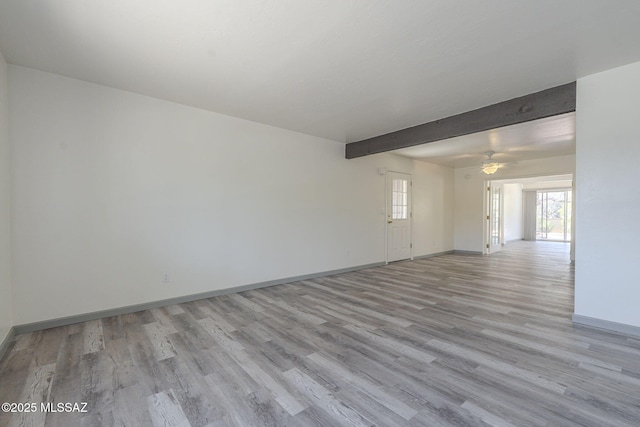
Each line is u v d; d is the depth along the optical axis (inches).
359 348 95.3
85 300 118.5
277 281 178.4
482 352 92.3
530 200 491.8
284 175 180.4
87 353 91.6
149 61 100.9
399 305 139.6
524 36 84.7
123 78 114.4
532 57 96.4
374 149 195.0
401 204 264.7
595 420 61.6
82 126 117.5
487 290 166.9
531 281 188.7
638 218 102.0
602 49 91.7
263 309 133.6
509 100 131.1
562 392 71.4
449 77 110.4
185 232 143.5
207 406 67.1
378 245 242.1
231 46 91.1
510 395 70.4
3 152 97.9
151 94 130.0
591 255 111.4
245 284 164.6
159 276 136.3
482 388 73.4
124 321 118.4
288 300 147.4
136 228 130.0
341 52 93.9
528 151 235.6
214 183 152.4
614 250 106.6
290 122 166.2
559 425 60.2
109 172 123.5
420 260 272.8
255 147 167.2
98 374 79.9
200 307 136.2
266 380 77.2
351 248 220.5
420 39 86.5
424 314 127.3
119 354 91.0
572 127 168.7
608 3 70.8
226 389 73.4
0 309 92.4
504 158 265.9
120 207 126.1
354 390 72.9
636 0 69.4
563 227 484.1
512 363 85.5
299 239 188.9
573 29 81.3
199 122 146.9
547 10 73.6
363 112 148.6
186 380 77.2
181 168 142.0
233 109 147.0
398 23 79.1
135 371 81.4
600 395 70.2
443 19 77.4
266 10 74.3
